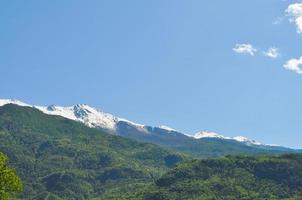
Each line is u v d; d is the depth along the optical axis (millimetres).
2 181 120875
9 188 122438
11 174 122125
